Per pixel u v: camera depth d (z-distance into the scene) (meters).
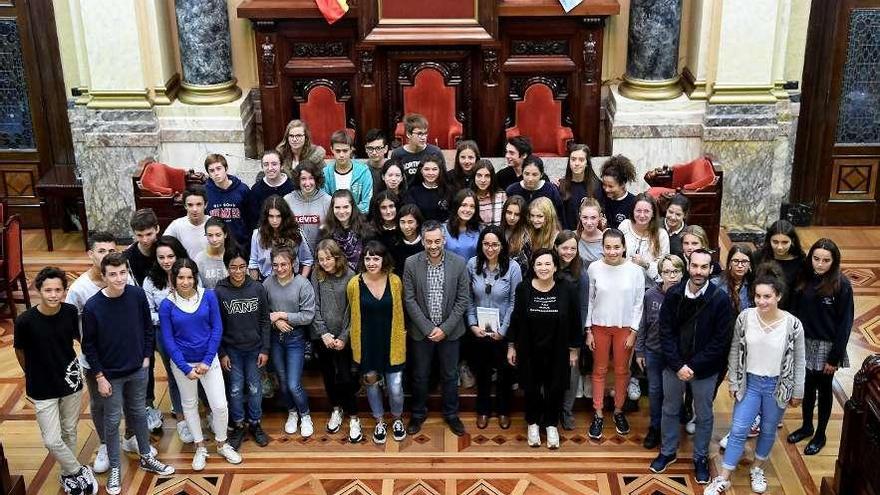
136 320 5.87
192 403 6.21
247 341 6.26
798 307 6.18
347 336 6.36
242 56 9.44
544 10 8.91
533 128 9.41
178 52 9.33
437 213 6.95
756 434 6.55
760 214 9.30
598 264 6.30
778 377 5.75
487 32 8.99
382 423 6.60
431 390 6.86
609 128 9.38
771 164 9.14
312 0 8.88
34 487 6.19
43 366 5.68
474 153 7.02
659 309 6.15
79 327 5.96
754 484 6.10
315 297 6.36
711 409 6.02
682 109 9.09
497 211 6.89
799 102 9.19
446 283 6.27
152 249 6.33
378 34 9.02
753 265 6.32
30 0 9.07
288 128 7.41
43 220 9.20
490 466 6.36
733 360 5.85
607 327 6.34
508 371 6.54
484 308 6.38
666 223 6.80
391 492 6.14
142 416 6.13
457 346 6.46
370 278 6.23
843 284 6.04
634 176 7.11
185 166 9.29
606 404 6.86
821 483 6.04
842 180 9.56
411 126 7.39
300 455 6.47
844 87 9.27
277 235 6.54
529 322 6.20
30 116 9.50
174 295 6.05
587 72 9.19
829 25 9.06
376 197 6.55
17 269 8.09
